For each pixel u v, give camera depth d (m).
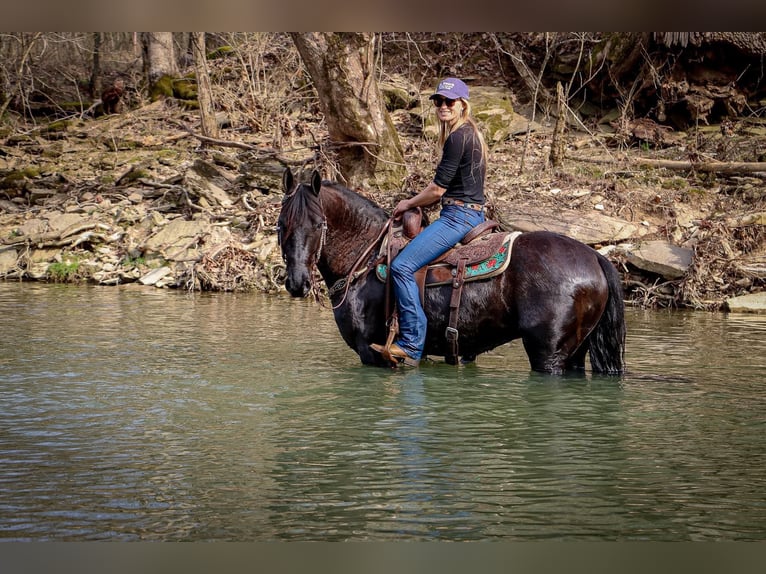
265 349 7.72
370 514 3.98
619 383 6.32
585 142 15.76
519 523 3.91
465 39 19.20
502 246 6.21
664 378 6.49
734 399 5.97
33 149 18.22
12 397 5.96
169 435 5.12
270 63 19.52
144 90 22.12
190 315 9.78
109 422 5.39
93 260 13.29
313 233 6.35
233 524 3.88
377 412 5.61
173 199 14.53
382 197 13.59
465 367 6.95
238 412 5.62
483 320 6.21
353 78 13.55
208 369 6.85
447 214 6.32
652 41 16.20
